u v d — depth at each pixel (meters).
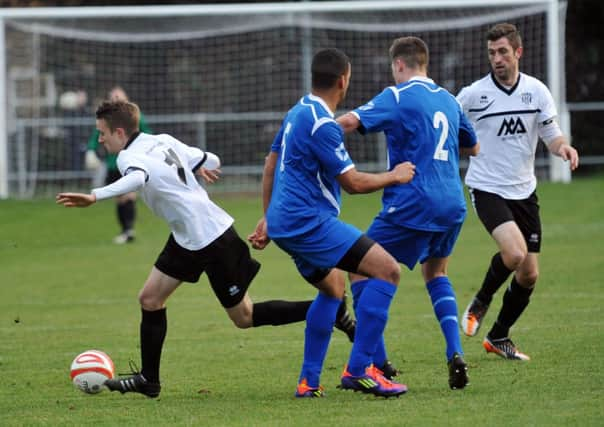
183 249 21.83
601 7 84.62
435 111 21.53
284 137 20.86
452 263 43.50
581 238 49.62
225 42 76.69
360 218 59.41
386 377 22.34
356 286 22.48
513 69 25.78
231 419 19.55
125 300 36.69
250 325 22.88
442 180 21.48
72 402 21.78
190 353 26.97
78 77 75.62
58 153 71.62
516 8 71.56
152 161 21.39
